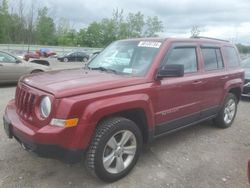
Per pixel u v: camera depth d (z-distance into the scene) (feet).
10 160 13.78
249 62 34.73
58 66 85.61
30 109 11.57
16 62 35.86
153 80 13.39
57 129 10.55
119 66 14.65
